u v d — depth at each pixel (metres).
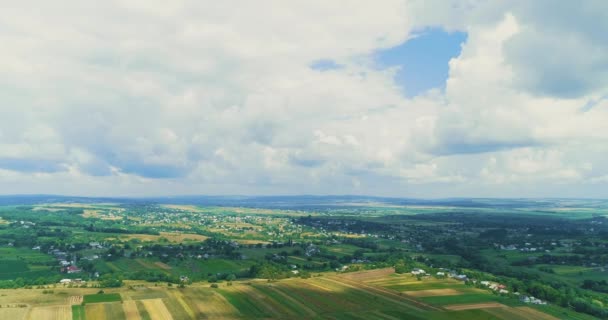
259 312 167.25
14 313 158.00
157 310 166.50
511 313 168.88
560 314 171.00
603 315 172.00
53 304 171.12
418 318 161.38
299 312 167.88
